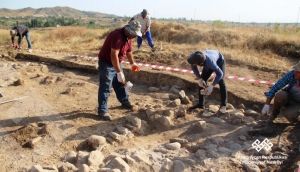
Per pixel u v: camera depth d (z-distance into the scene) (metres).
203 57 3.59
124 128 3.76
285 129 3.75
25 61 8.52
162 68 6.22
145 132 3.90
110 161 2.94
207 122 4.03
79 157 3.03
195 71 3.98
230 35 10.59
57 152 3.29
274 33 9.73
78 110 4.53
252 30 12.25
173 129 3.90
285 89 3.78
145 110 4.43
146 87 5.94
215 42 10.52
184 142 3.44
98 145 3.37
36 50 9.86
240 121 3.95
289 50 8.44
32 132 3.69
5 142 3.48
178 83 5.70
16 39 14.12
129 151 3.20
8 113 4.34
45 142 3.49
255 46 9.19
